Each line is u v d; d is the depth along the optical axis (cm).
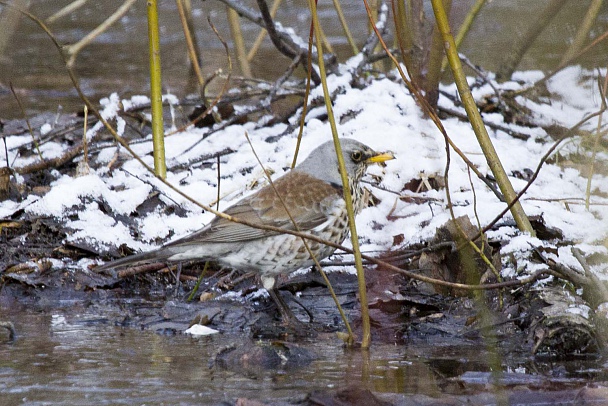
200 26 2400
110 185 1238
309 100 1387
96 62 2098
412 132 1290
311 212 978
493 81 1520
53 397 702
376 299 988
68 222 1145
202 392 717
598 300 898
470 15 1411
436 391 721
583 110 1420
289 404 682
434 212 1123
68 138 1425
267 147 1312
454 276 1009
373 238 1104
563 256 973
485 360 814
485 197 1149
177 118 1564
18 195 1226
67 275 1080
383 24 1479
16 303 1028
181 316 975
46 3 2522
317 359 823
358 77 1437
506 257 989
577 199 1108
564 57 1520
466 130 1324
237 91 1545
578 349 846
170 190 1201
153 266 1097
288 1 2577
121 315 983
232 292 1057
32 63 2066
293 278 1062
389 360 816
